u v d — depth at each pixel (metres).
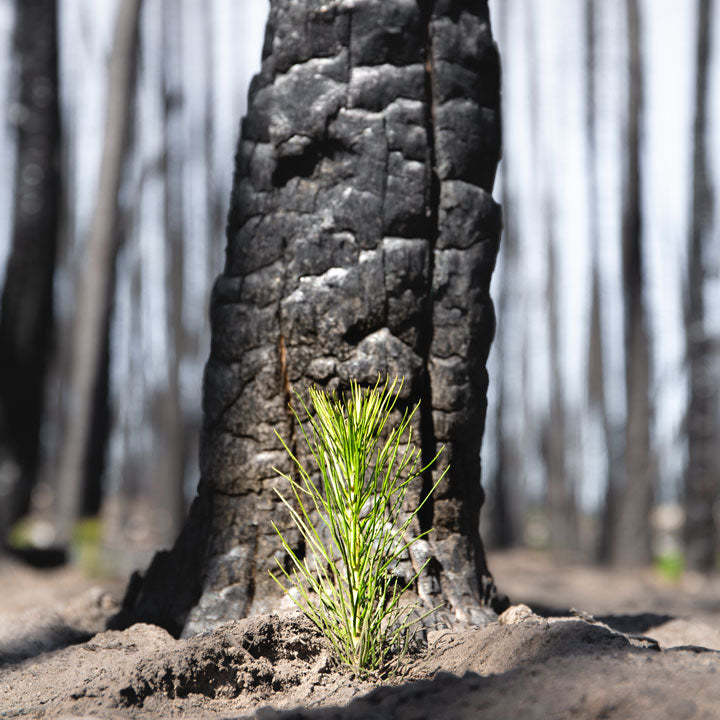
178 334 5.77
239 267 1.38
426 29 1.38
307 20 1.36
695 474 4.55
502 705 1.11
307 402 1.34
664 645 1.46
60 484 3.43
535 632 1.25
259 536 1.34
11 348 2.95
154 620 1.37
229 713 1.19
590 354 6.26
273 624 1.27
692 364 4.60
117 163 3.46
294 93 1.36
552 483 6.29
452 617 1.31
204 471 1.38
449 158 1.37
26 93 3.07
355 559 1.25
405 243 1.34
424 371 1.35
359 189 1.34
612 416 6.11
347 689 1.22
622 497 4.96
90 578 2.49
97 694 1.20
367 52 1.35
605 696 1.10
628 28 4.97
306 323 1.34
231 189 1.42
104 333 3.50
